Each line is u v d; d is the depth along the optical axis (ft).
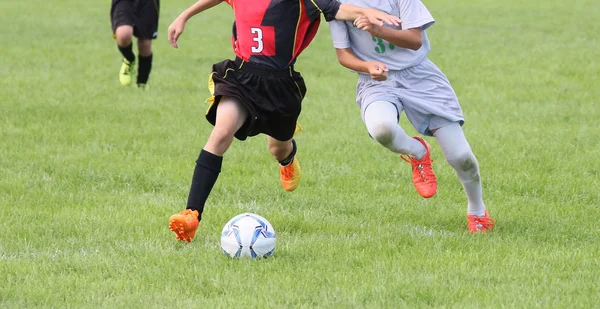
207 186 60.54
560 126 107.96
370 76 64.49
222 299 48.80
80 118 108.37
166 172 83.82
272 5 60.75
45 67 148.87
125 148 94.43
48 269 54.34
